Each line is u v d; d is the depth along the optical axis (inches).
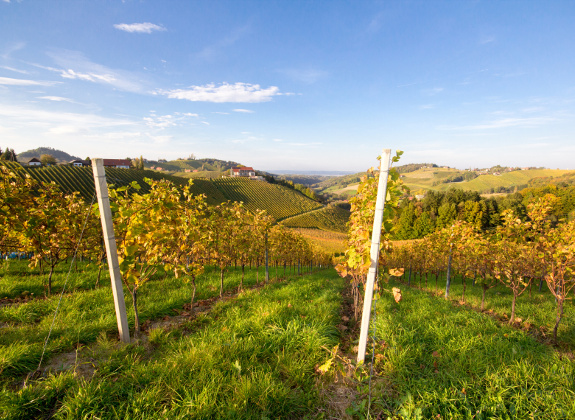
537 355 166.1
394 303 307.6
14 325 189.3
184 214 229.5
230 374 131.7
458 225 430.9
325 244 2279.8
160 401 109.9
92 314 217.5
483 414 110.4
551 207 327.0
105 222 157.6
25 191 208.7
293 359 151.4
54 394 109.2
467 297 427.2
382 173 140.1
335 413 115.4
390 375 139.8
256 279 522.9
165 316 240.7
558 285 208.2
